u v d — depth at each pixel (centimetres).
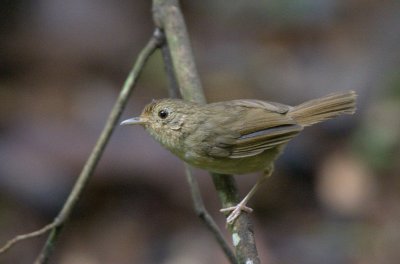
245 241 750
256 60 1509
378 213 1235
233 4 1634
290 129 801
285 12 1611
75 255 1174
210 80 1455
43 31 1431
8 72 1378
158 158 1220
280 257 1177
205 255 1153
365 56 1459
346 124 1316
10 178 1191
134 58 1426
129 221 1201
